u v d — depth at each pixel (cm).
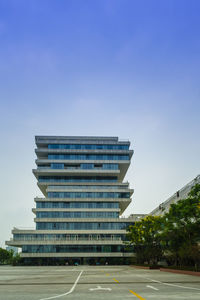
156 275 3550
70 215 9769
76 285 2266
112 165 10231
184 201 4097
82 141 10438
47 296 1584
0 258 14162
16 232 9488
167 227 4475
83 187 10050
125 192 10056
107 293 1689
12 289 2012
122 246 9556
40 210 9756
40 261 9306
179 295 1552
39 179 10225
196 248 4000
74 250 9456
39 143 10338
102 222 9725
